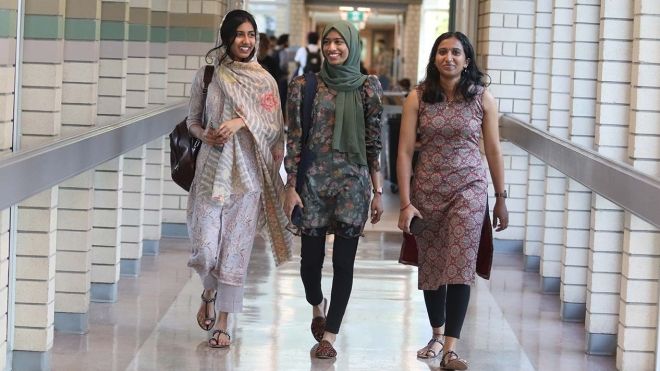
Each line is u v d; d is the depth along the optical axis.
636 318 6.24
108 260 7.70
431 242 6.25
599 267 6.80
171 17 10.84
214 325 6.97
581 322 7.70
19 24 5.95
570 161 7.11
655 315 6.22
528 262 9.59
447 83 6.12
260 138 6.38
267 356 6.39
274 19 25.27
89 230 6.78
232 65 6.47
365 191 6.29
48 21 6.05
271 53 17.62
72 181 6.70
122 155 7.77
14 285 5.93
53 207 5.98
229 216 6.45
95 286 7.71
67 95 6.75
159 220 9.72
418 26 24.91
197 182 6.47
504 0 10.24
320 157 6.27
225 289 6.48
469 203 6.05
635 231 6.19
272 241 6.70
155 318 7.29
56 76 6.04
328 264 9.51
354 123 6.23
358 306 7.84
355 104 6.25
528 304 8.23
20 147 6.05
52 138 5.82
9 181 4.79
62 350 6.42
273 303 7.81
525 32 10.26
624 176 5.83
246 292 8.16
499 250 10.48
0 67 5.43
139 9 8.78
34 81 6.04
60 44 6.05
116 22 7.77
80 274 6.78
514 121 9.37
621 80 6.83
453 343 6.19
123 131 7.08
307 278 6.53
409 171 6.19
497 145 6.21
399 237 11.22
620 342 6.31
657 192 5.26
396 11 25.84
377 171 6.41
